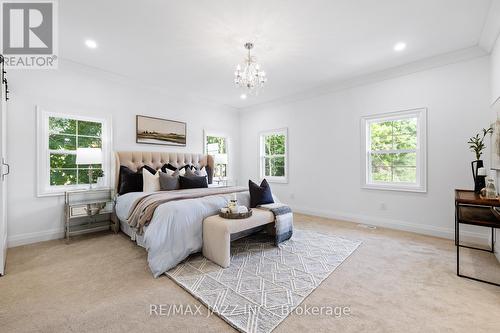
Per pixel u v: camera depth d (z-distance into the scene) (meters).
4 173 2.44
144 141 4.23
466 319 1.54
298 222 4.09
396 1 2.10
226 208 2.69
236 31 2.56
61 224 3.29
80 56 3.15
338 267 2.31
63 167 3.43
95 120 3.68
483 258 2.50
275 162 5.48
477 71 2.96
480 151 2.80
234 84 4.27
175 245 2.34
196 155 5.03
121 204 3.22
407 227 3.53
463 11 2.25
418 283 2.00
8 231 2.88
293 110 5.00
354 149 4.08
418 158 3.46
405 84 3.51
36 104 3.10
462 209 2.44
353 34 2.64
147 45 2.86
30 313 1.59
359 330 1.44
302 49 2.98
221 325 1.50
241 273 2.18
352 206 4.12
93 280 2.05
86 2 2.08
